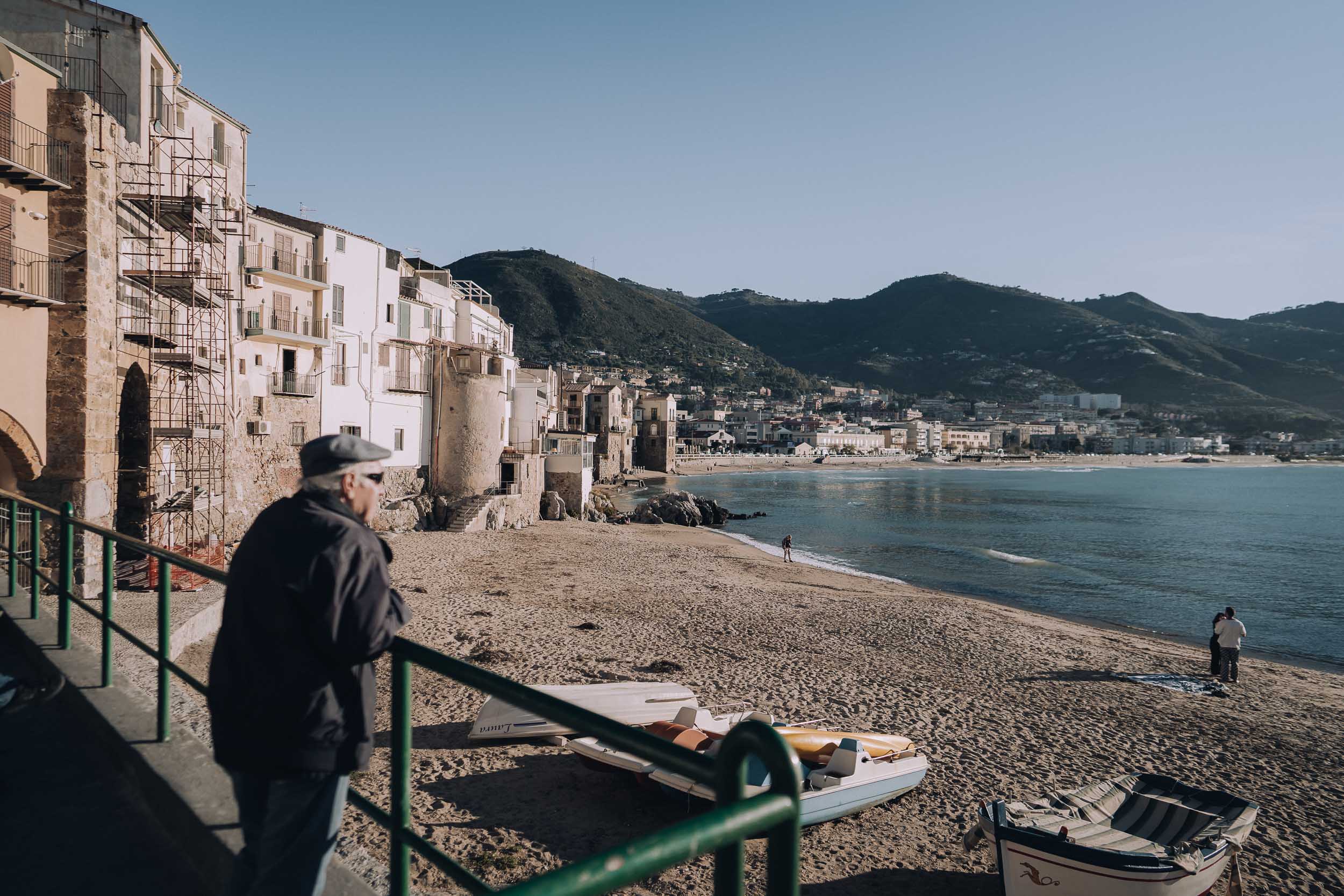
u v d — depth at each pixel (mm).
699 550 52031
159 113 25891
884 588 41906
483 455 51188
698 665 21469
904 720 18000
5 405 15977
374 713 2965
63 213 17219
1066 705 20234
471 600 28953
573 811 12148
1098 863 9758
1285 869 12305
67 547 7754
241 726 2773
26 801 5145
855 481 161500
